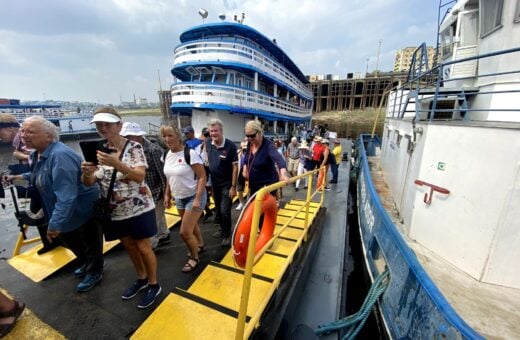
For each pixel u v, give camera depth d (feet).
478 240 9.09
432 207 10.88
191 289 7.69
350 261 16.81
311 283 11.21
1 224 14.15
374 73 168.66
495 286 8.80
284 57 57.41
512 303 8.04
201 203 8.48
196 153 8.20
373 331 10.46
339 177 29.14
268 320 6.92
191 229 8.51
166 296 7.67
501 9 13.35
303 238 12.00
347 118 152.05
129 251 7.25
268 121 56.90
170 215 13.89
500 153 8.41
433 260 10.32
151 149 9.99
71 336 6.24
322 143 24.13
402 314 8.08
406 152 14.16
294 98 74.54
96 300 7.45
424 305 7.05
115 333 6.35
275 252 10.32
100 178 6.47
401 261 9.00
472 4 16.52
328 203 20.51
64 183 6.38
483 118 15.01
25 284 8.08
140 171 6.49
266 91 57.41
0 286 7.95
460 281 9.07
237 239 6.82
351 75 183.21
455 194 9.85
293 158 26.11
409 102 16.92
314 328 9.11
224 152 10.39
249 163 10.47
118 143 6.51
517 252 8.42
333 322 9.11
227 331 6.15
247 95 43.45
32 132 6.28
